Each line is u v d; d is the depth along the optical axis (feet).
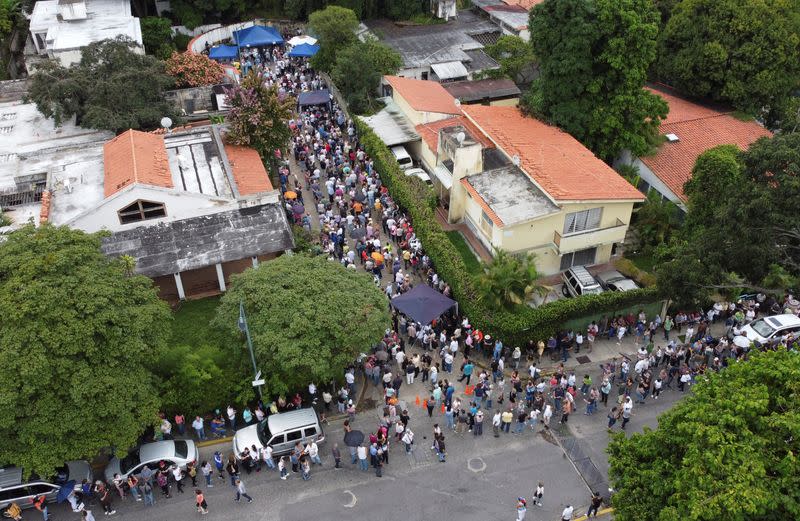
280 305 96.43
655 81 189.16
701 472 57.98
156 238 120.06
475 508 87.45
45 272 82.23
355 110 181.68
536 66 200.23
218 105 179.42
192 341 114.62
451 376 109.81
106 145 136.46
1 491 83.87
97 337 81.97
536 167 132.77
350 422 100.89
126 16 204.33
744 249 98.32
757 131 159.94
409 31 227.61
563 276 129.29
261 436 93.86
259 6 257.14
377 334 97.76
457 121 162.91
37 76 151.12
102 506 87.35
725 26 160.56
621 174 149.48
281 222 125.29
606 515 86.12
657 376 109.70
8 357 75.25
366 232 138.31
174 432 97.09
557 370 108.27
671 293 107.76
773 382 63.00
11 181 132.05
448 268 121.90
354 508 87.51
